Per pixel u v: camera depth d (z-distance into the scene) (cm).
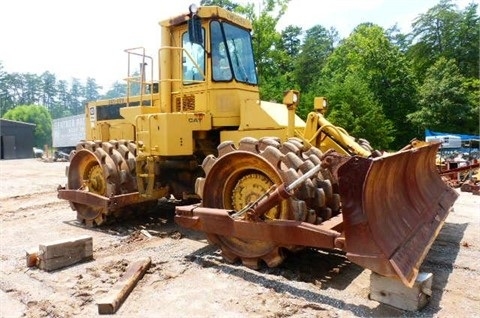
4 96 11025
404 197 420
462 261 448
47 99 12644
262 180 430
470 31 4362
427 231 409
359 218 321
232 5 2397
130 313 327
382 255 309
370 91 3133
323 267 430
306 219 393
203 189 459
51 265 432
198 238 562
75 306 341
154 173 588
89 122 831
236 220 410
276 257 407
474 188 978
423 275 336
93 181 645
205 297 356
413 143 541
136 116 631
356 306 331
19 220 714
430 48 4594
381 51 3531
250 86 639
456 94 3158
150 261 439
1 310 339
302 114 2670
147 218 703
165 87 645
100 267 434
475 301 343
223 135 591
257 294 359
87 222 655
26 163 2889
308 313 320
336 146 541
